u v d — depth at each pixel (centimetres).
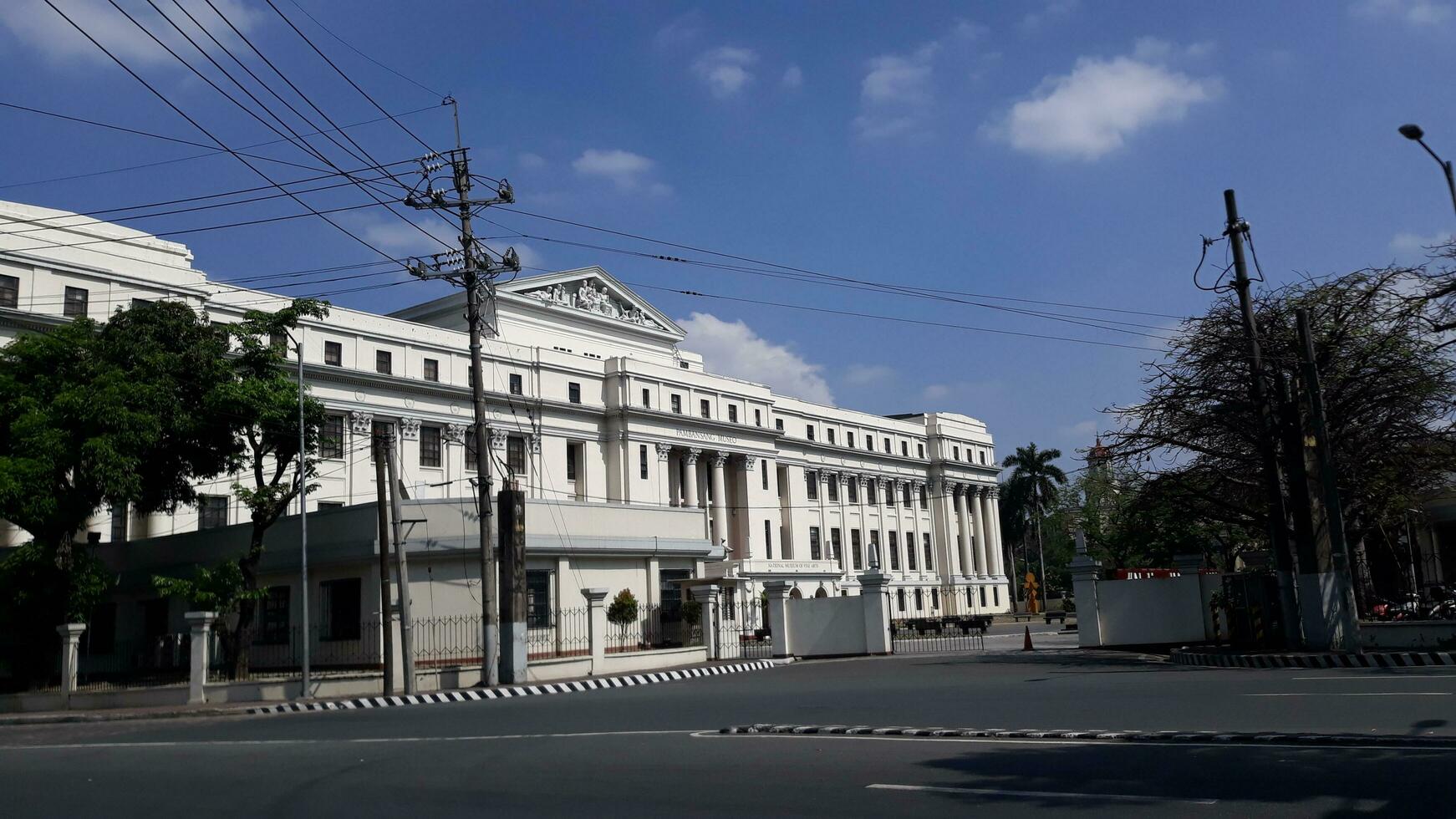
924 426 9988
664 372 6894
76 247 4222
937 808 823
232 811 970
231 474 3114
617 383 6588
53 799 1091
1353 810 754
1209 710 1344
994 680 2042
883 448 9362
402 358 5575
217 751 1488
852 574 8606
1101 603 3173
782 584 3534
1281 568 2467
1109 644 3148
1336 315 2639
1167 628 3092
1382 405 2617
